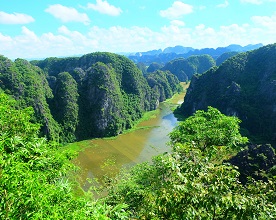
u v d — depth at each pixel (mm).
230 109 120500
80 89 123250
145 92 157750
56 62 178750
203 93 145000
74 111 111250
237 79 138500
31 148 10391
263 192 9812
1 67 100375
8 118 15680
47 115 100000
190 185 8320
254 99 120875
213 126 20672
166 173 10703
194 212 8102
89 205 8188
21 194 7102
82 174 65500
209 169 9242
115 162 75000
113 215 8680
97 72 124562
